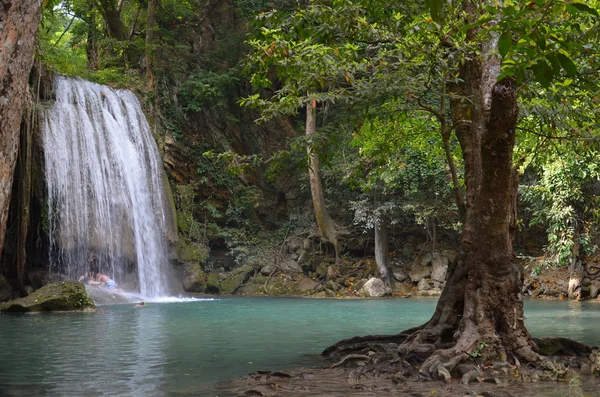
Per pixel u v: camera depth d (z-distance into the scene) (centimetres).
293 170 3044
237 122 3062
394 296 2316
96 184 2191
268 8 2800
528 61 290
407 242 2694
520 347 648
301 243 2738
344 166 2403
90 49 2991
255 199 2855
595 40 599
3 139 275
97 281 2058
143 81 2741
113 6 2809
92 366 698
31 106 1972
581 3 260
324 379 609
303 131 3103
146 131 2555
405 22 709
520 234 2600
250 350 837
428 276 2447
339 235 2642
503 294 661
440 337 699
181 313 1501
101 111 2331
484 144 638
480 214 667
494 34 621
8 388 567
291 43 744
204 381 600
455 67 686
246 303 1909
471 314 664
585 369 654
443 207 2342
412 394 528
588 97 741
